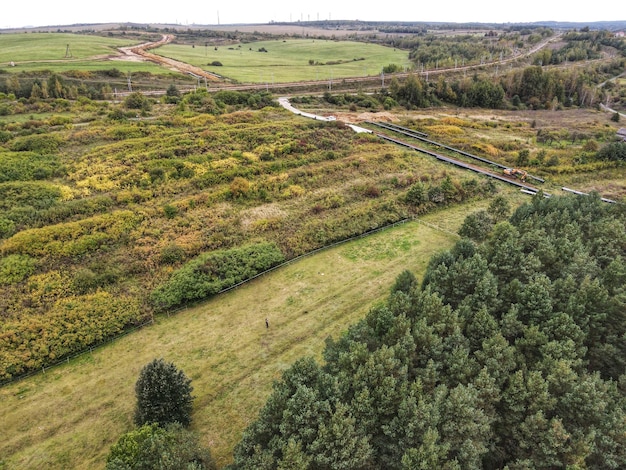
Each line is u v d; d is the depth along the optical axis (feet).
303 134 251.19
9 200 157.69
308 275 136.26
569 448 66.90
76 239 138.51
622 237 119.34
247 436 70.08
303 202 178.60
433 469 61.93
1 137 212.02
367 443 67.56
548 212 139.85
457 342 85.20
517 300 98.07
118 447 70.44
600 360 88.79
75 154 206.08
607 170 227.40
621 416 69.05
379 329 91.40
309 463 64.59
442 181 196.13
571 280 97.35
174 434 73.15
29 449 82.12
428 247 152.66
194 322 115.44
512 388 75.92
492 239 128.77
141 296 119.44
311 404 69.21
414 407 69.26
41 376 97.45
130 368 100.32
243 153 218.18
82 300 115.03
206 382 97.25
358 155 229.25
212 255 132.46
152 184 181.27
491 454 74.74
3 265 123.75
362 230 159.43
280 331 112.68
